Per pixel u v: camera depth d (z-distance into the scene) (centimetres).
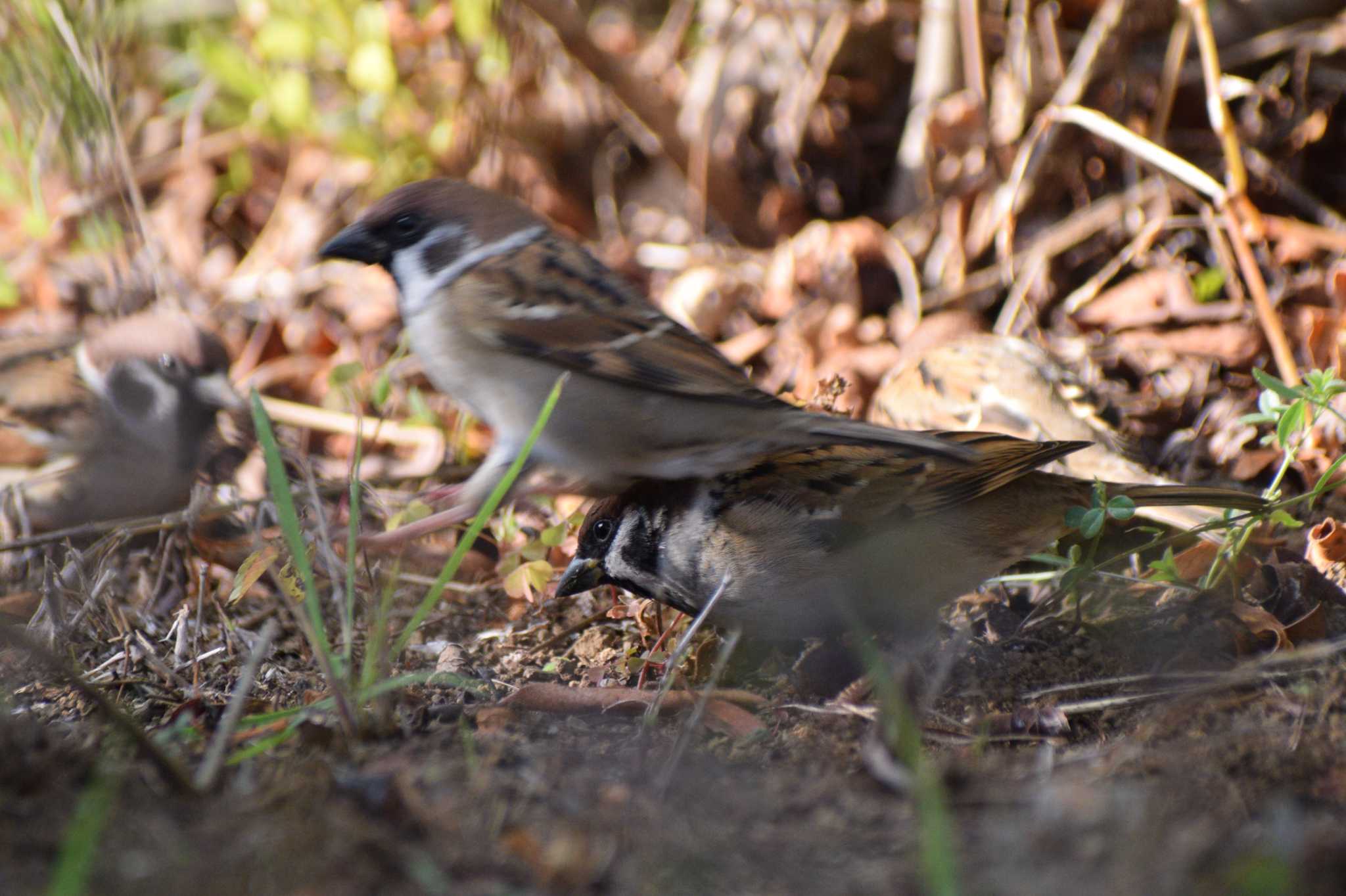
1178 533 885
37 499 970
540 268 759
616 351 737
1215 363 1112
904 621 791
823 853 506
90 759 581
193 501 891
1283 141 1268
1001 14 1314
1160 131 1237
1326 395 785
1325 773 579
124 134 1317
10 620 870
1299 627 759
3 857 489
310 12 1288
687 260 1302
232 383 1041
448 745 634
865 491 761
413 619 671
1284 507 809
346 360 1219
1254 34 1290
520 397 754
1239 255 1068
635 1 1530
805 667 764
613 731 674
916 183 1298
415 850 496
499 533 962
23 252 1309
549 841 502
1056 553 904
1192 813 528
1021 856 479
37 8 1208
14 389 963
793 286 1240
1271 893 436
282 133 1349
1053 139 1255
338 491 954
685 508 769
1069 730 677
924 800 477
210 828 508
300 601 748
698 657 791
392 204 778
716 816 542
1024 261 1239
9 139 1284
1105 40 1252
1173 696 695
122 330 974
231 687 757
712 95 1331
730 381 739
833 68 1348
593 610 880
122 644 796
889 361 1186
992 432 970
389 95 1306
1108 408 1037
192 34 1411
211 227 1384
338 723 655
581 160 1384
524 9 1284
